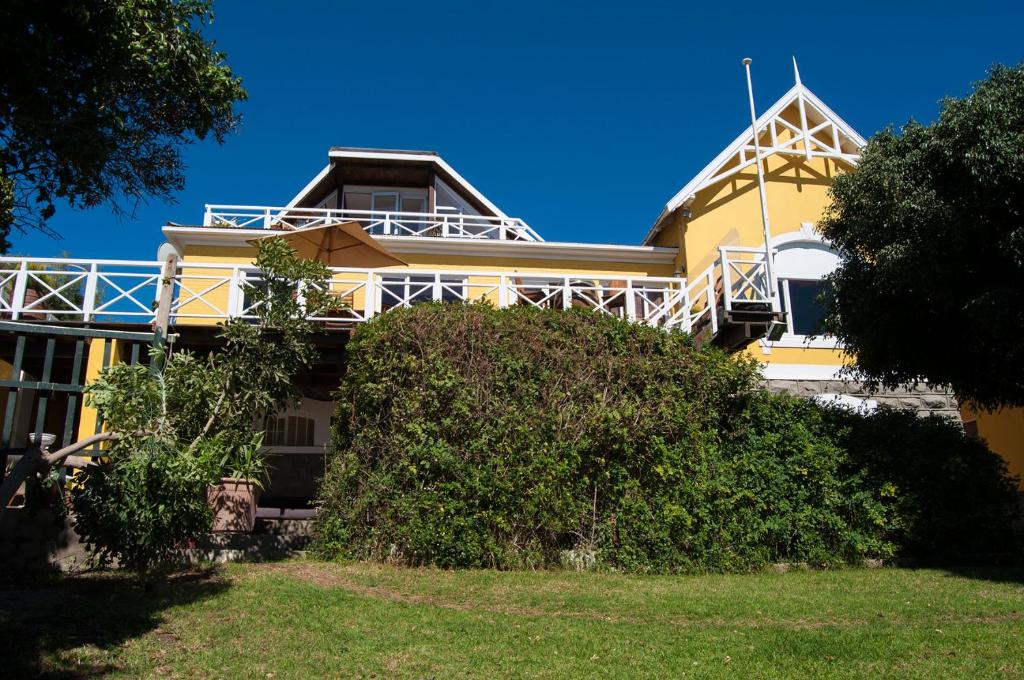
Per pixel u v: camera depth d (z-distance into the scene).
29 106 5.93
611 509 9.33
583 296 13.11
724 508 9.41
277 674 4.88
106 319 11.86
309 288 8.59
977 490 10.18
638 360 9.87
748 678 4.93
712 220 16.73
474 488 8.97
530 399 9.47
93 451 7.95
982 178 9.27
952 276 9.84
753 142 16.98
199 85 6.84
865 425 10.55
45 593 6.79
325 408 15.60
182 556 8.45
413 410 9.27
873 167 10.90
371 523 9.23
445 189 19.77
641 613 6.72
